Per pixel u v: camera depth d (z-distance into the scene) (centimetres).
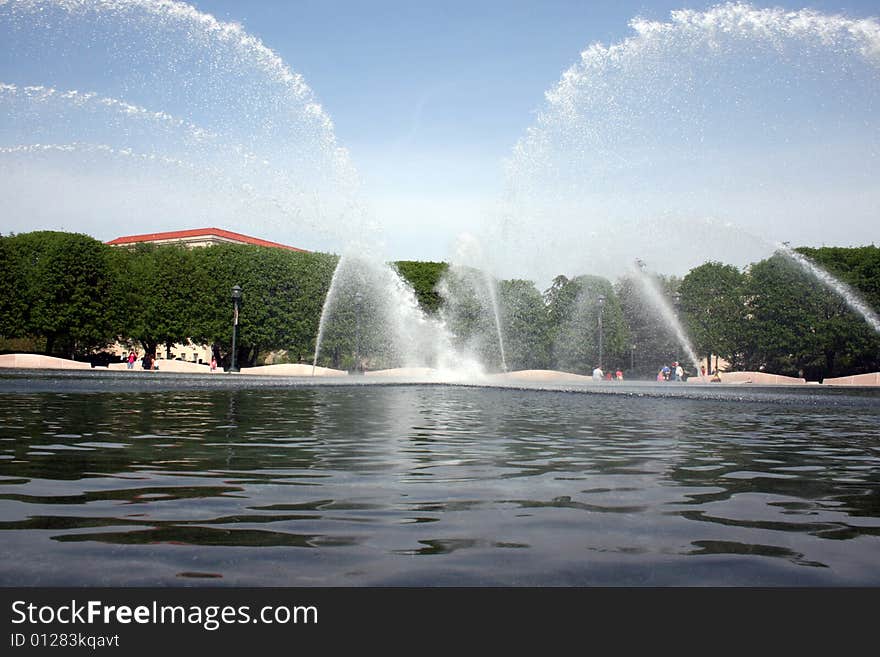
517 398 2633
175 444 1070
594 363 6781
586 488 746
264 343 6906
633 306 7212
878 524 593
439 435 1266
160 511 611
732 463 962
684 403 2495
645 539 535
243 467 859
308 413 1734
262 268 6769
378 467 873
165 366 6025
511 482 776
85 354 7006
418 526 566
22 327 6344
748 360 7150
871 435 1392
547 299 6756
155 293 6681
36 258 6750
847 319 6394
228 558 476
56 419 1420
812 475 864
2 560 465
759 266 6875
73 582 430
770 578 452
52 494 680
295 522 575
